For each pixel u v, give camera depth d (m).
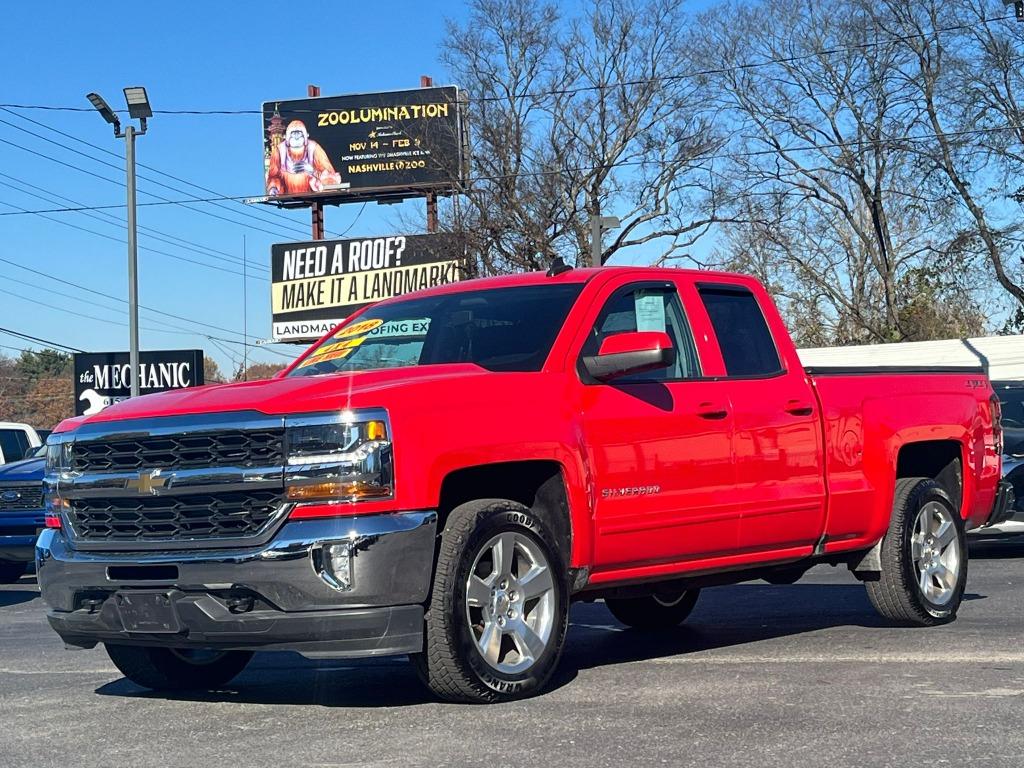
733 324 7.30
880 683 6.09
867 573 7.98
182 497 5.57
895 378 8.12
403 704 5.84
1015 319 46.47
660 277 7.05
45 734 5.46
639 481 6.39
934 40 45.94
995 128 42.84
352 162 51.97
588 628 8.79
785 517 7.13
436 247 47.91
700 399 6.77
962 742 4.89
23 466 14.26
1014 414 14.81
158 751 5.07
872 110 48.84
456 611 5.55
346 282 50.84
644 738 5.02
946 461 8.64
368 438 5.40
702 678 6.33
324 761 4.78
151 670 6.41
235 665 6.72
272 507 5.42
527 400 6.00
